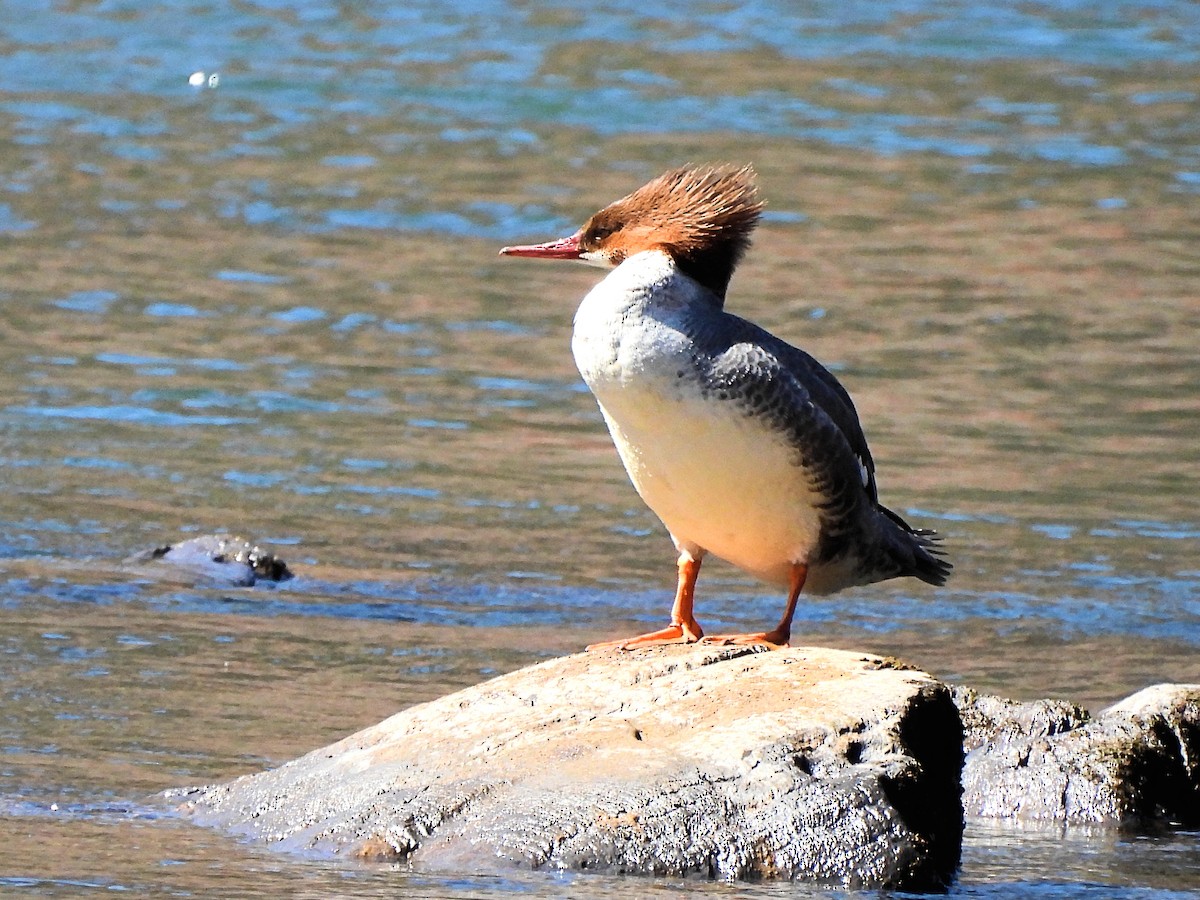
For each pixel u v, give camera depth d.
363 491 16.03
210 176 27.69
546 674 9.11
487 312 22.03
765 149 29.67
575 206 26.61
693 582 9.88
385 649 12.16
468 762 8.48
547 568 14.29
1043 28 37.28
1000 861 8.67
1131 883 8.41
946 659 12.49
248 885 7.60
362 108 31.56
